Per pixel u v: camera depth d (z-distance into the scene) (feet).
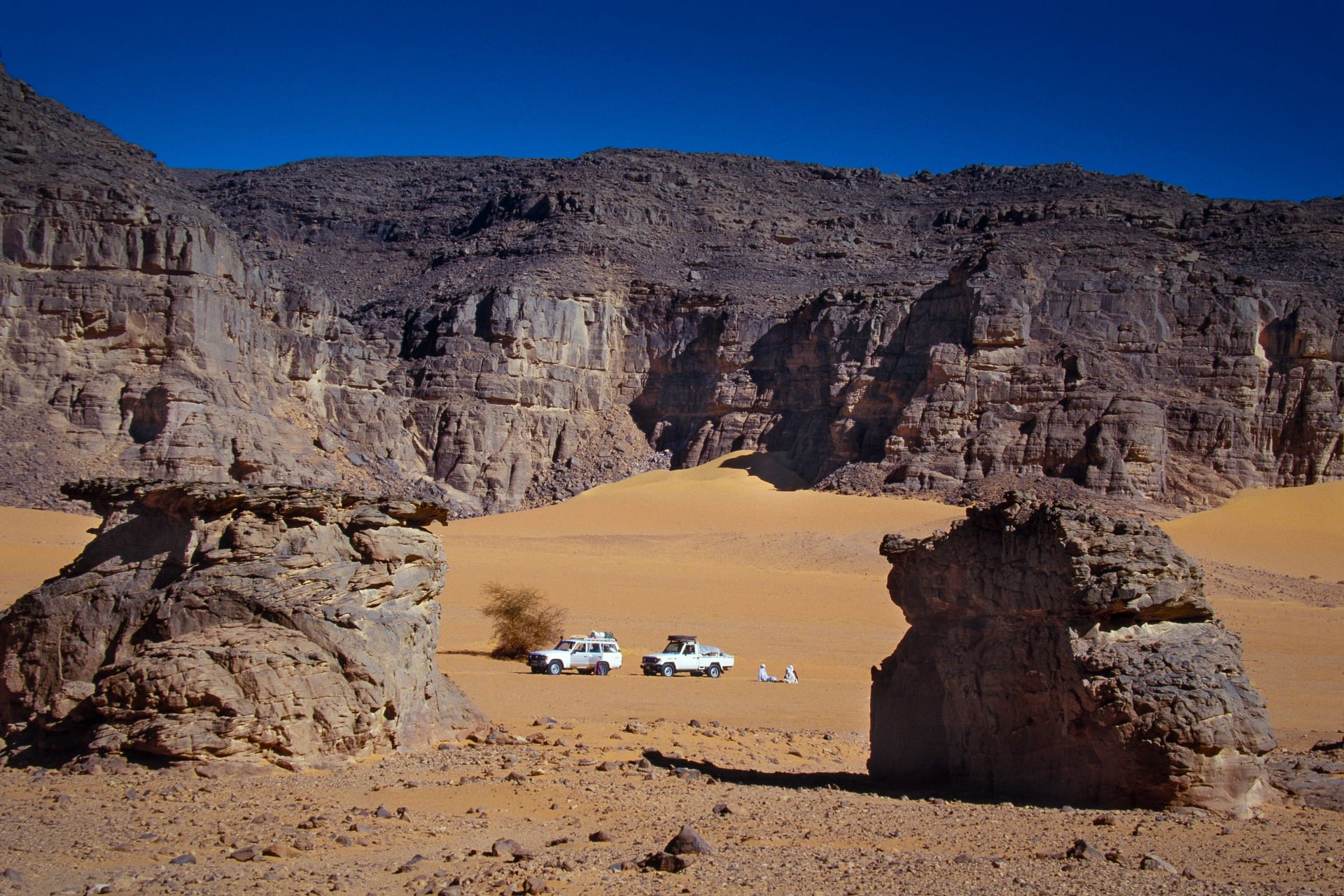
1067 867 56.03
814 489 440.86
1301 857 59.47
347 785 70.85
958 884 52.85
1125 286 447.01
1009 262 456.45
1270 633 224.53
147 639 76.07
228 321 412.16
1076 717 71.05
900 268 611.06
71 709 74.54
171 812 62.08
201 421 377.91
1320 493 402.11
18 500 338.13
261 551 77.77
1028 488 397.39
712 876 53.36
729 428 510.17
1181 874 55.57
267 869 52.90
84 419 374.22
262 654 73.20
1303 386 435.53
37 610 77.66
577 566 293.64
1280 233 595.88
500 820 65.26
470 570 273.13
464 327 515.91
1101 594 70.95
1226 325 438.40
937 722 82.79
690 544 357.61
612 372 544.62
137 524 81.41
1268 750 70.38
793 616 241.76
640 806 70.38
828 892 51.24
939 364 433.07
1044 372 429.79
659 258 603.67
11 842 56.08
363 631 79.56
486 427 491.31
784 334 519.19
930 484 416.05
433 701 88.28
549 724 106.11
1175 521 373.61
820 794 76.13
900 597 87.10
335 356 476.13
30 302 387.96
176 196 465.88
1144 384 432.66
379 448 471.62
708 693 143.74
